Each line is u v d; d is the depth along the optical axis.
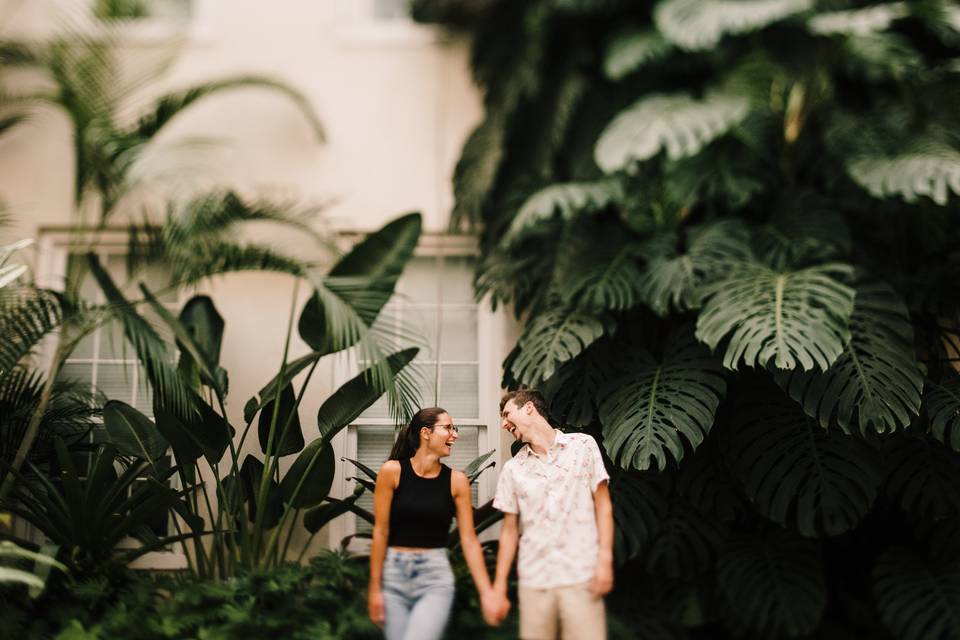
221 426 3.90
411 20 5.38
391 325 4.16
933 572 3.76
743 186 4.48
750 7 4.69
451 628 3.28
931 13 4.55
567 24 5.42
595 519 2.94
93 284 4.98
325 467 3.87
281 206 4.54
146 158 4.50
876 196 4.09
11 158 5.06
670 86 5.47
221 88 4.74
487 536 4.40
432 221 5.12
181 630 3.21
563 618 2.79
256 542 3.83
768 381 3.96
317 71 5.32
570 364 4.05
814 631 3.96
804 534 3.54
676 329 4.20
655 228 4.69
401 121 5.27
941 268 4.33
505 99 5.09
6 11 5.16
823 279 3.69
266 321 4.86
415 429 3.02
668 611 3.90
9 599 3.44
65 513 3.61
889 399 3.41
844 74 5.31
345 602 3.44
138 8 4.62
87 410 4.24
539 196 4.34
